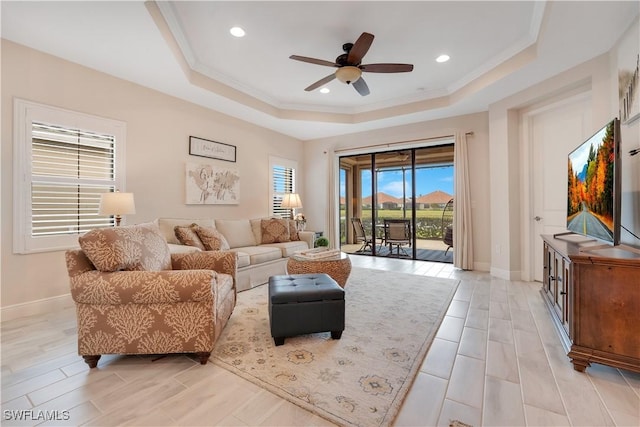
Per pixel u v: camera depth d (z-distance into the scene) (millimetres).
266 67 3570
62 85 2855
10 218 2574
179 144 3918
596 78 2850
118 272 1779
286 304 2059
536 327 2396
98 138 3135
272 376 1700
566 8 2162
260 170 5250
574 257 1758
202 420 1353
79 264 1788
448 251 5707
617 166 1812
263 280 3779
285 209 5879
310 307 2094
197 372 1749
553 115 3590
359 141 5746
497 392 1553
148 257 2031
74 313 2736
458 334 2273
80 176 3006
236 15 2568
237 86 4035
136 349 1779
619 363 1643
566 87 3188
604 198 1953
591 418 1353
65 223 2906
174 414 1392
